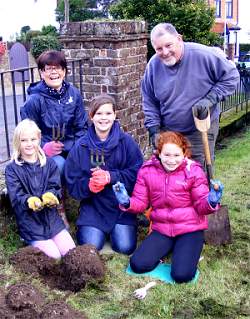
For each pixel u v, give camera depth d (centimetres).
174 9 877
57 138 390
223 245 375
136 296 304
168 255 359
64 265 321
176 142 335
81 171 368
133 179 372
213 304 298
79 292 308
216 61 353
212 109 370
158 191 344
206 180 345
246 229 407
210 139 379
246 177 552
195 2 926
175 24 884
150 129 381
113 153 368
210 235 373
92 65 510
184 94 361
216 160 625
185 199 342
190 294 309
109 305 296
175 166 338
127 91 520
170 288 315
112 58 498
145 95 386
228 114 812
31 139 346
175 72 358
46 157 361
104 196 369
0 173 422
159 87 369
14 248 361
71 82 527
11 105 1020
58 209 389
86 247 328
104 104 355
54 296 303
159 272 335
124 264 348
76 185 371
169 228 343
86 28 504
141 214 411
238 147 695
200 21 908
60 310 271
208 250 366
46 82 384
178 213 340
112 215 370
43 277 324
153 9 884
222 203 466
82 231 367
